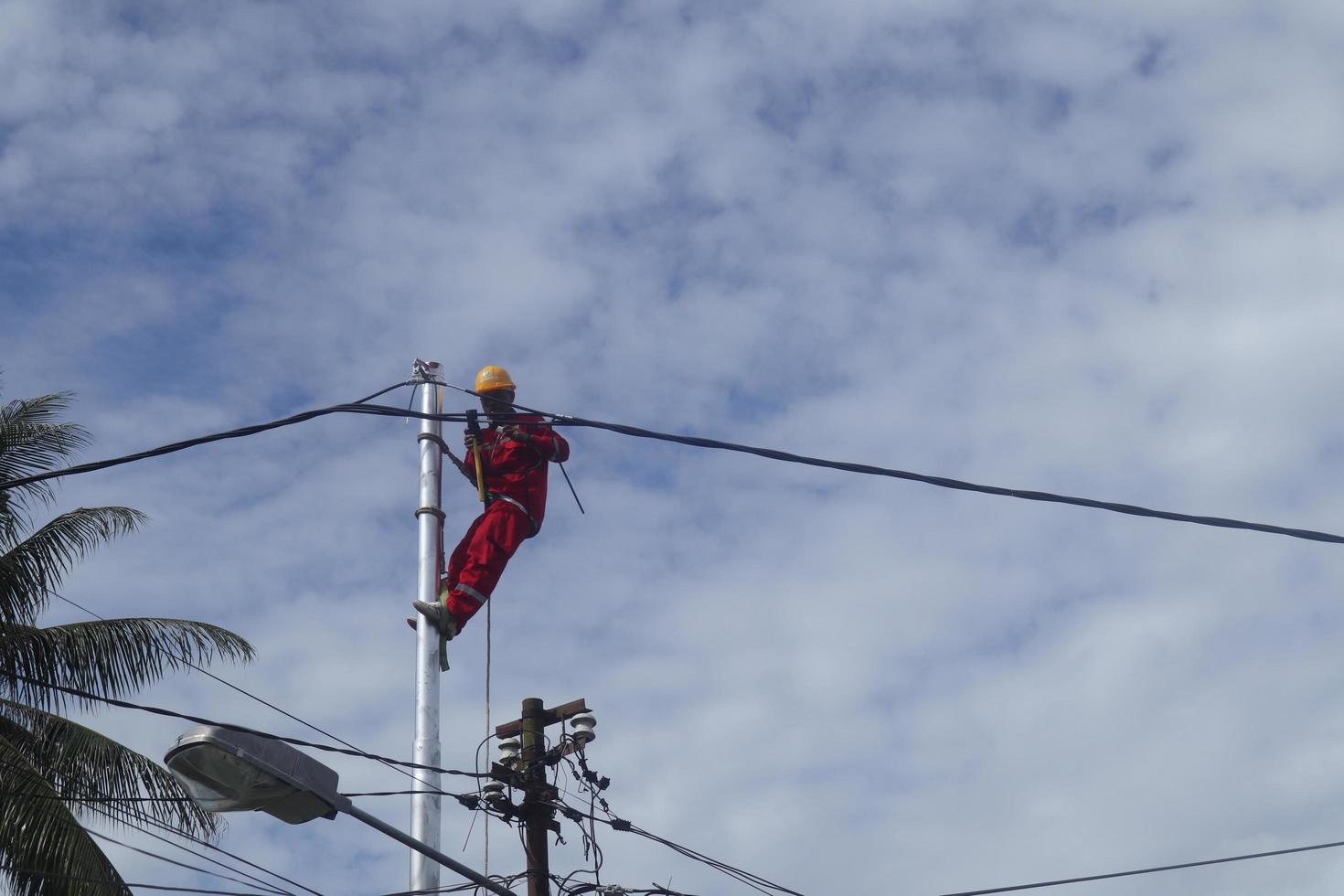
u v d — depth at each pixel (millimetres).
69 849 17719
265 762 10828
